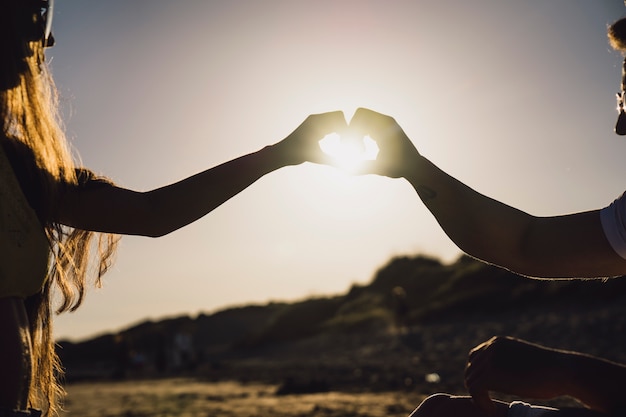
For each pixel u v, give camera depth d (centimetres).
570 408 177
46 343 192
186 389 1552
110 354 5178
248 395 1254
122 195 188
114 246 201
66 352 5306
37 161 180
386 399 978
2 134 177
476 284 3422
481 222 187
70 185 185
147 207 188
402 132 195
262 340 4375
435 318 3002
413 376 1315
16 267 168
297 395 1165
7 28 179
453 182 191
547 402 626
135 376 2664
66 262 194
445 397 193
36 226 174
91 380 2444
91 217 187
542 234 182
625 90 184
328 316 4428
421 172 192
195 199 189
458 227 190
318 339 3625
